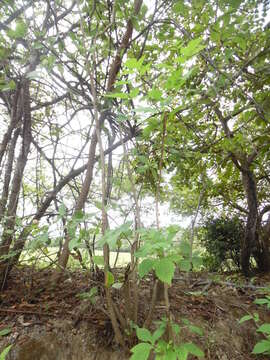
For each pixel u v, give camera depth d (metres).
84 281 2.25
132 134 2.20
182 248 1.08
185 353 0.94
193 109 2.35
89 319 1.80
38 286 2.18
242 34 2.01
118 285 1.51
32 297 2.04
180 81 0.94
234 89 2.48
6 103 2.64
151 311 1.45
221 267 5.26
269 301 1.82
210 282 2.77
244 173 4.13
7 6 2.04
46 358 1.63
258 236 5.14
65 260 2.05
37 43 1.83
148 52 2.67
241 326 2.15
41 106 2.73
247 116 2.46
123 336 1.57
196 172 3.26
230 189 5.60
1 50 1.95
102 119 2.25
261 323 2.22
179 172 3.18
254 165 3.78
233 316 2.24
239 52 2.54
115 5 2.08
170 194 3.33
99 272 1.90
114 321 1.46
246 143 2.69
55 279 2.18
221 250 5.20
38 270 2.31
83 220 1.38
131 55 2.61
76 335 1.72
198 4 2.07
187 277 2.80
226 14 1.88
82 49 1.76
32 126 3.20
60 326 1.79
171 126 1.40
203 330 1.97
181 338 1.85
